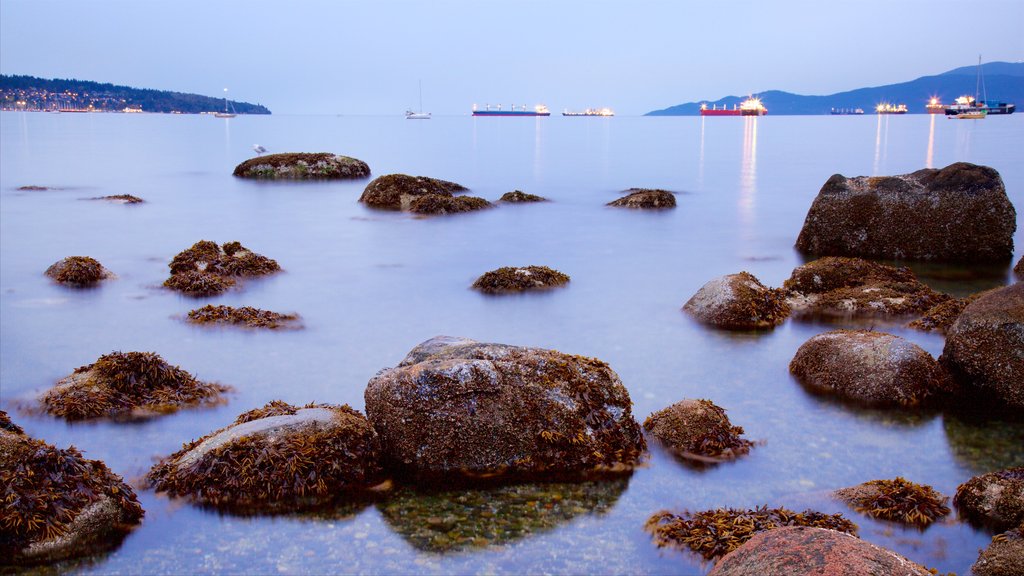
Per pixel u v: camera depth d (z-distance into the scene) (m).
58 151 66.69
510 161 58.47
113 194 35.91
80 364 11.41
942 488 7.70
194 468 7.46
